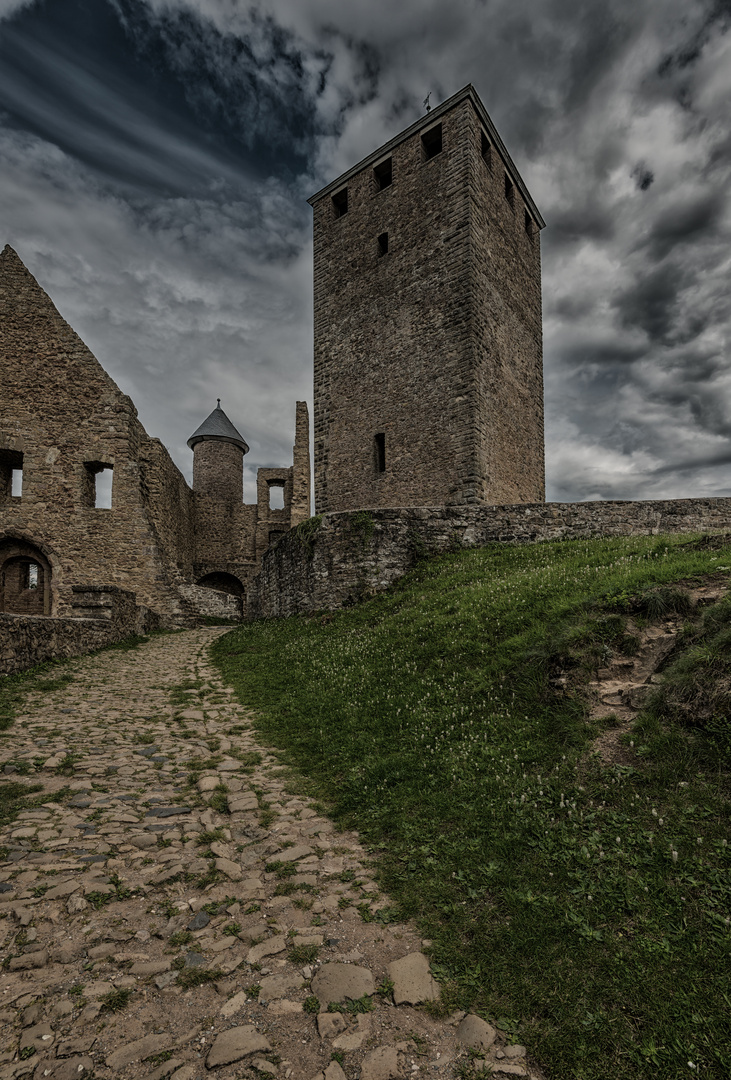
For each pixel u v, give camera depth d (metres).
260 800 5.12
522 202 23.50
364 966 2.94
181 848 4.17
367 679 8.15
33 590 23.86
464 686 6.79
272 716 7.79
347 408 21.98
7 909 3.28
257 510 39.25
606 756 4.59
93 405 21.64
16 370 21.25
